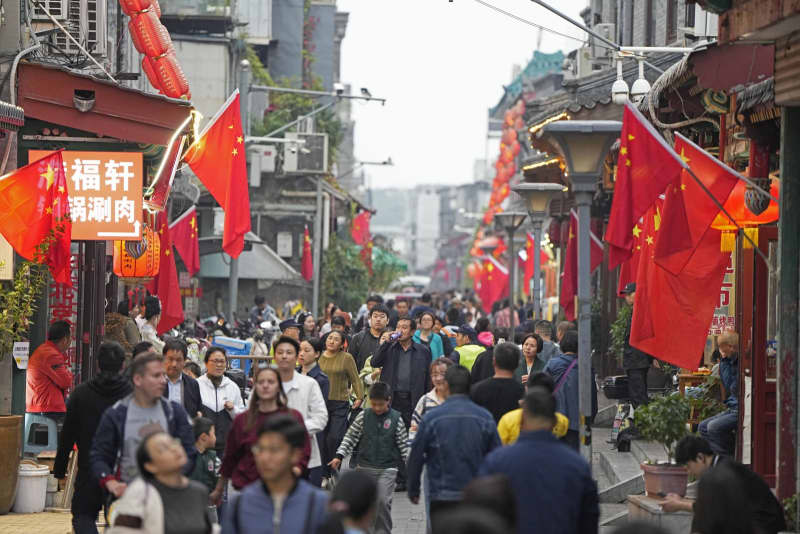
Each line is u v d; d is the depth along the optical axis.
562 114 49.97
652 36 60.22
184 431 22.06
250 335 67.69
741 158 31.89
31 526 30.19
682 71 29.52
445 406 22.27
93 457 21.34
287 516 16.14
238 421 22.42
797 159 24.92
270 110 106.00
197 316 74.12
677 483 25.91
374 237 153.75
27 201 30.11
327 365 34.78
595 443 43.09
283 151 98.12
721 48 27.81
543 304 88.50
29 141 35.56
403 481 38.12
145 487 17.80
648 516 25.19
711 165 27.69
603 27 64.62
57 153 30.23
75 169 32.97
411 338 37.88
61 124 34.53
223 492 24.16
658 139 25.94
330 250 104.81
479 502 14.38
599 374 59.81
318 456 26.14
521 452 17.64
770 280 28.98
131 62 57.19
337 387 34.75
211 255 83.31
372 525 25.91
